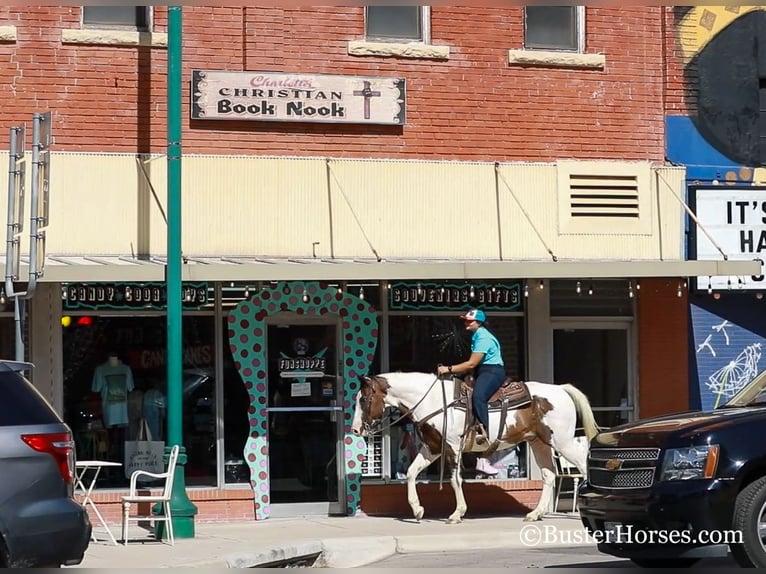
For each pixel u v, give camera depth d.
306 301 16.72
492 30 17.66
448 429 15.67
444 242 17.20
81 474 14.59
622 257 17.84
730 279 18.00
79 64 16.17
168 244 14.47
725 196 18.14
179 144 14.54
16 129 13.08
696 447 10.69
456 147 17.41
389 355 17.09
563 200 17.67
